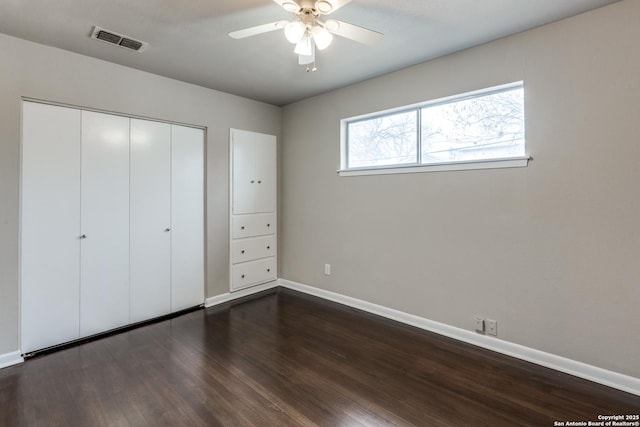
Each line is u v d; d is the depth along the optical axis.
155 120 3.31
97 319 2.96
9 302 2.46
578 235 2.25
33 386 2.17
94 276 2.94
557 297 2.35
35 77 2.57
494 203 2.62
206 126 3.68
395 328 3.12
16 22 2.29
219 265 3.84
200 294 3.71
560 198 2.32
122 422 1.83
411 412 1.92
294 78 3.39
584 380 2.22
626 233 2.09
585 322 2.24
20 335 2.54
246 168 4.08
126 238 3.13
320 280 4.05
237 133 3.97
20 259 2.55
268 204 4.36
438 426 1.80
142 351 2.67
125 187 3.12
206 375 2.31
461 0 2.07
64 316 2.78
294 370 2.38
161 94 3.30
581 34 2.21
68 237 2.79
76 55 2.77
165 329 3.11
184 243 3.57
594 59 2.17
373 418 1.86
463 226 2.80
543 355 2.41
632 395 2.06
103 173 2.98
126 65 3.03
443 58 2.88
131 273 3.17
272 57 2.88
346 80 3.47
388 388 2.15
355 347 2.74
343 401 2.02
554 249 2.35
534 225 2.43
